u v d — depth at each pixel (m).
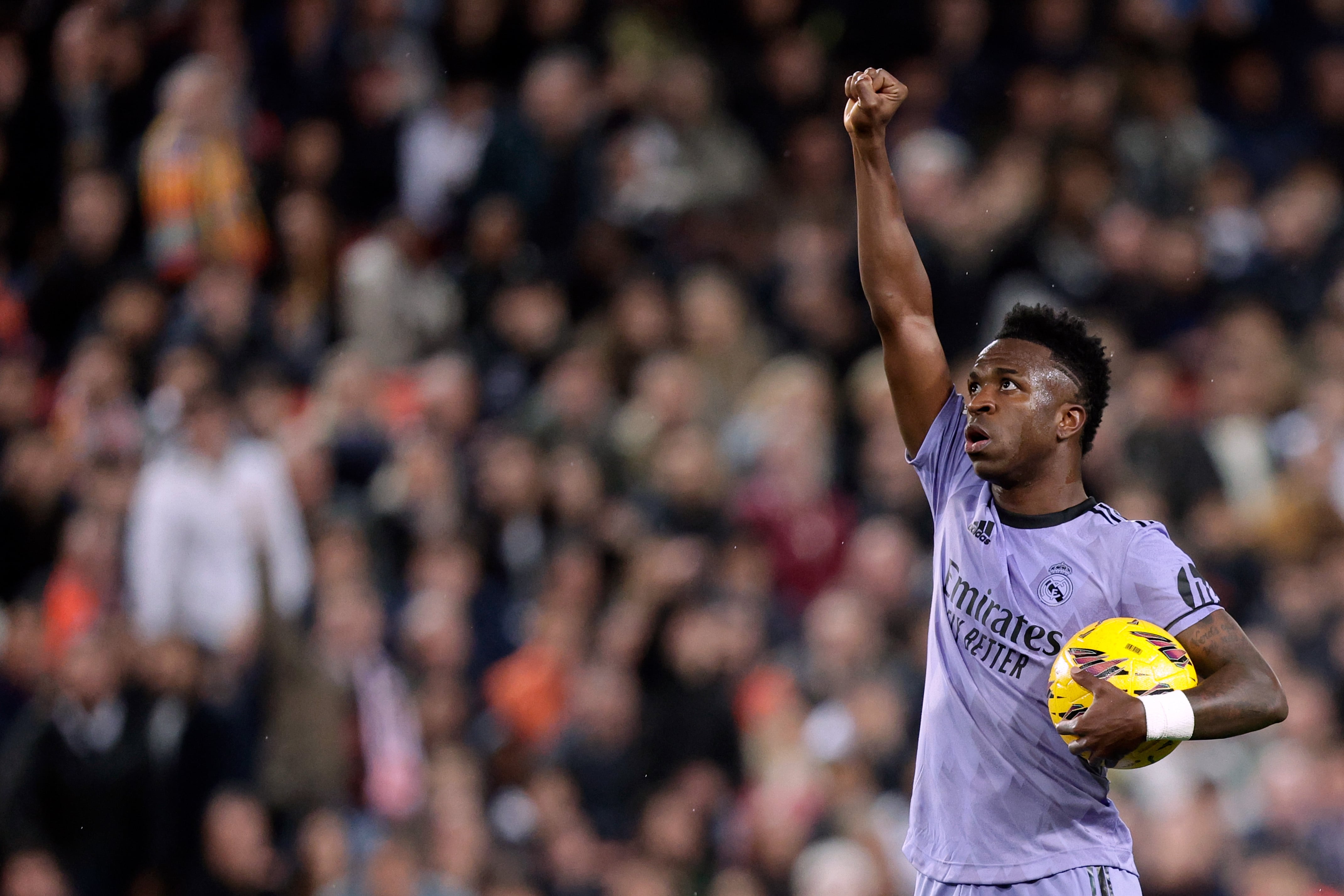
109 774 21.41
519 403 27.80
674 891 21.41
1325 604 25.02
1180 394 29.03
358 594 22.89
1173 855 21.66
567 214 30.30
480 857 21.70
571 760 22.41
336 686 22.28
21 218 31.22
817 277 29.36
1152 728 9.26
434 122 32.19
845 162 32.38
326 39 31.97
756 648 23.28
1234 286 30.81
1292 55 35.16
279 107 31.77
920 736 10.90
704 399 27.31
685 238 30.19
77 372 25.70
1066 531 10.36
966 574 10.59
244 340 26.34
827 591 25.19
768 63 33.06
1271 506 26.81
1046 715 10.25
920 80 33.03
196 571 23.05
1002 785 10.38
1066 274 29.58
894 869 21.02
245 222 29.00
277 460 24.30
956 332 28.70
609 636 23.38
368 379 26.06
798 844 21.17
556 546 25.42
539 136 30.56
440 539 24.88
